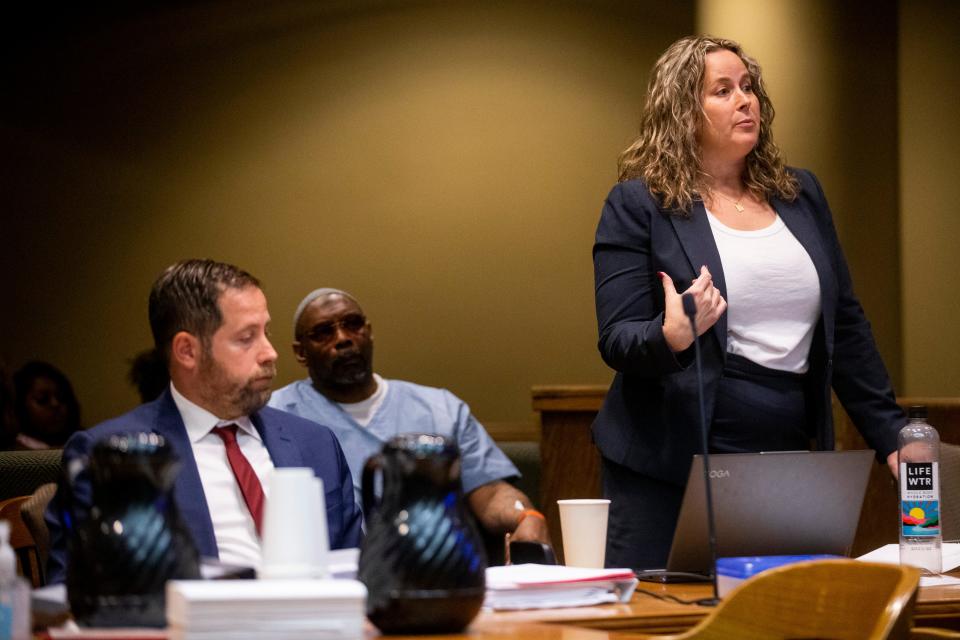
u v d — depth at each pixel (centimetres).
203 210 1173
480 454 588
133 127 1179
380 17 1186
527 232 1173
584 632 247
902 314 915
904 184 907
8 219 1173
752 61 436
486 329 1172
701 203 414
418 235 1176
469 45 1182
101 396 1166
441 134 1180
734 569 321
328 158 1179
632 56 1175
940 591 329
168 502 229
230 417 379
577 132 1174
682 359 394
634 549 405
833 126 883
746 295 404
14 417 749
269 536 228
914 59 905
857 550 618
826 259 420
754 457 336
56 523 350
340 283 1172
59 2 1184
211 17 1187
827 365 413
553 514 640
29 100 1180
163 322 375
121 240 1175
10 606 218
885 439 432
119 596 221
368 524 245
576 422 643
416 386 604
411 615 232
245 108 1180
